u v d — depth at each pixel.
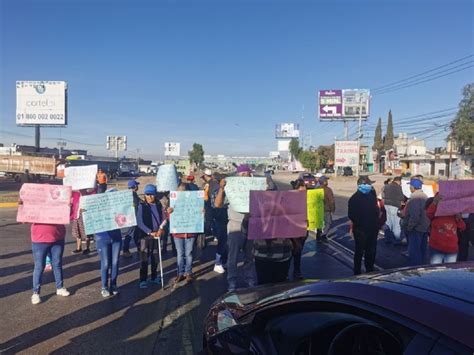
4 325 5.78
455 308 1.94
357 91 77.00
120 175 73.31
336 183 51.72
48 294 7.18
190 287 7.62
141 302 6.76
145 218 7.43
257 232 6.16
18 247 11.34
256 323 2.95
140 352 4.92
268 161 134.00
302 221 6.27
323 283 2.81
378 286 2.39
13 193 29.48
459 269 2.66
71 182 8.98
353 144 54.62
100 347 5.07
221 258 8.73
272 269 6.18
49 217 6.68
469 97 53.38
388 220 12.05
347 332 2.38
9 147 86.12
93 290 7.42
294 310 2.72
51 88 51.12
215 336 3.19
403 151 88.19
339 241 12.95
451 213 6.79
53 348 5.04
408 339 1.91
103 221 6.93
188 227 7.76
